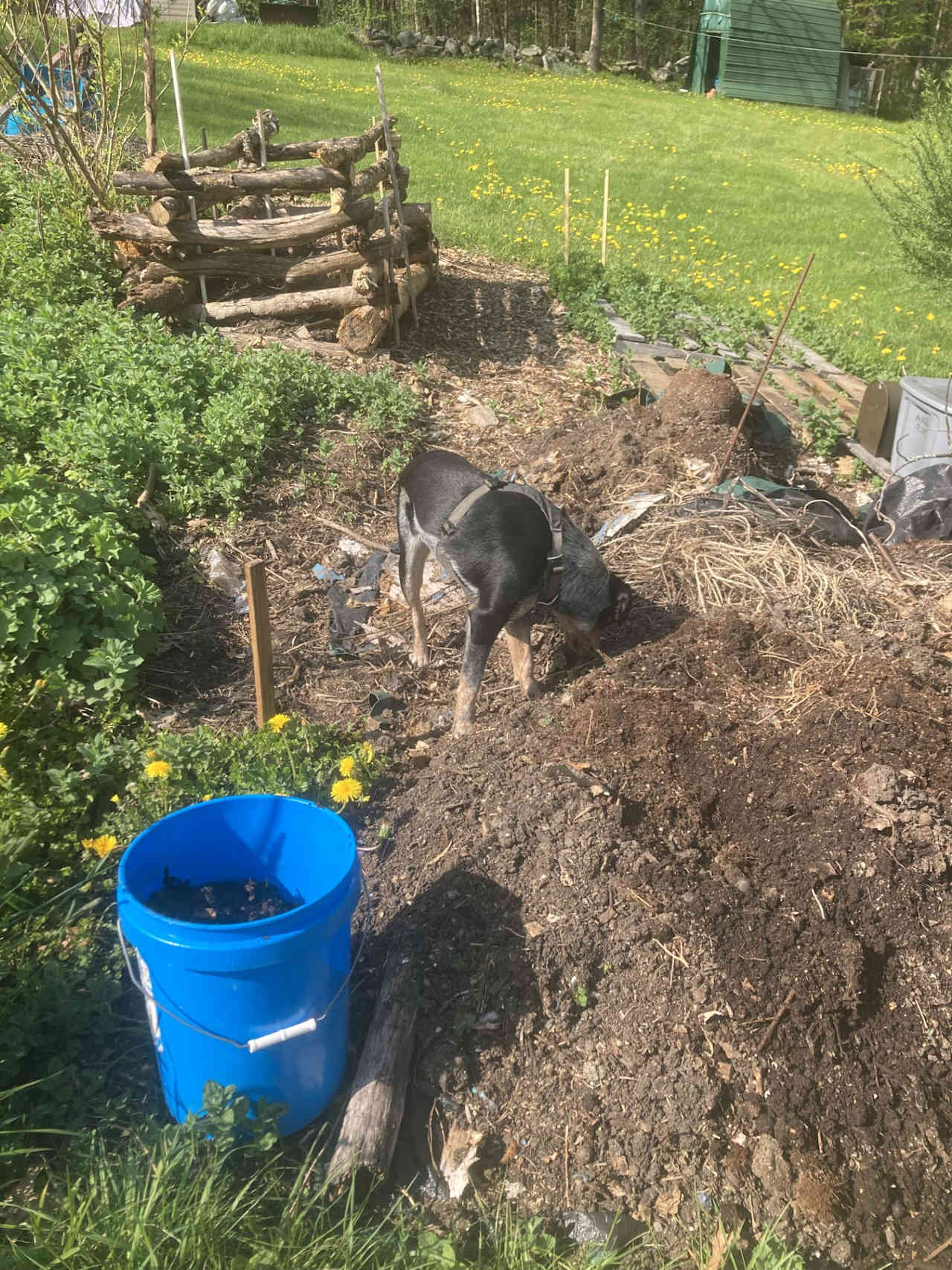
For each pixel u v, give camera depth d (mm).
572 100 28172
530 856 3621
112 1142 2848
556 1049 3248
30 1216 2594
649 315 10039
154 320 7469
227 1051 2715
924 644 4965
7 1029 2957
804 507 5926
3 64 8586
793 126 28438
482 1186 2973
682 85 37594
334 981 2838
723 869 3721
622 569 5469
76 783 3924
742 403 7410
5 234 8664
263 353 7246
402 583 4789
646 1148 3072
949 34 44250
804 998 3393
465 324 9453
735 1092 3199
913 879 3738
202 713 4531
